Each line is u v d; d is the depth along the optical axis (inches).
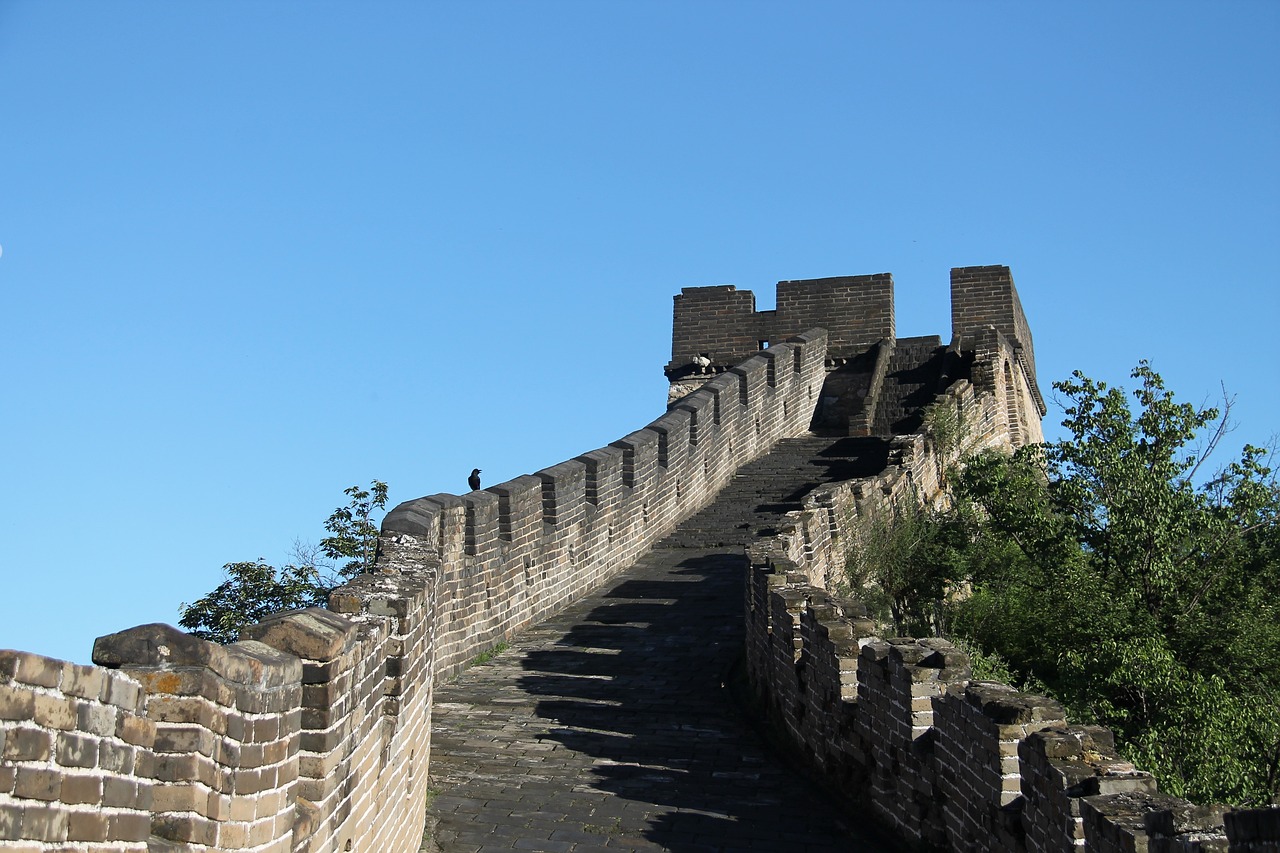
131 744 212.7
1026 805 364.8
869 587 892.0
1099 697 632.4
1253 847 224.4
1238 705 631.8
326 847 295.0
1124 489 771.4
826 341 1429.6
